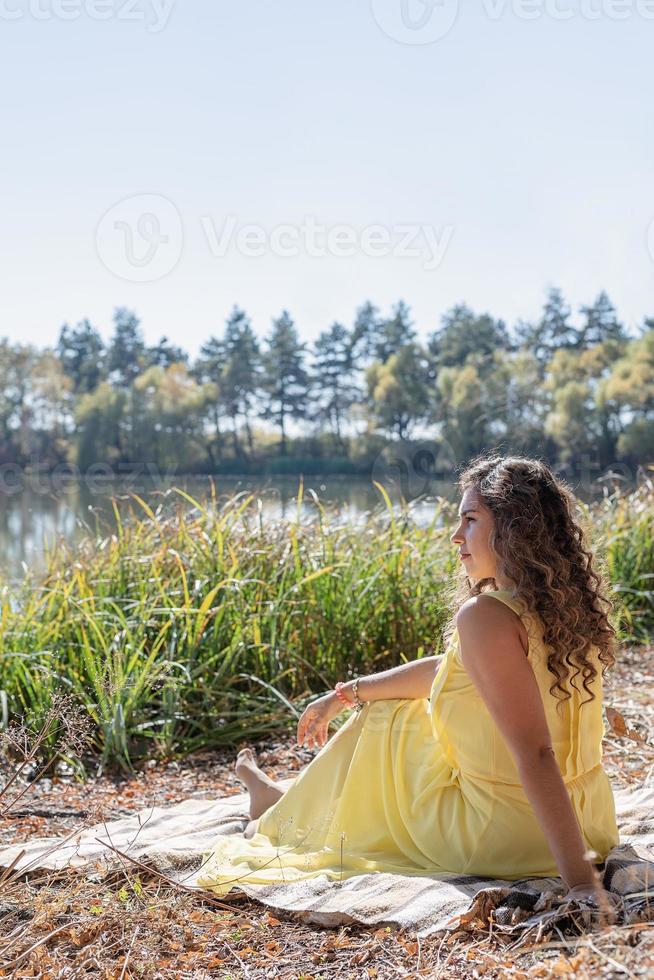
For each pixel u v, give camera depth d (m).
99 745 3.37
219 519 4.51
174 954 1.71
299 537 4.45
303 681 3.89
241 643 3.81
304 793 2.17
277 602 3.97
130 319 45.91
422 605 4.28
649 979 1.30
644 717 3.58
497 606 1.78
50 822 2.65
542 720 1.75
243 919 1.84
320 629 4.06
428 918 1.73
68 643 3.77
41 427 43.66
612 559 5.70
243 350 43.91
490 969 1.51
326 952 1.68
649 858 1.95
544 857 1.88
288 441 43.50
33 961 1.65
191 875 2.07
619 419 38.69
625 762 3.06
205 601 3.76
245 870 2.02
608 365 40.62
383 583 4.31
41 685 3.47
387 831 2.04
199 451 42.94
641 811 2.40
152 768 3.28
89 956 1.67
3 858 2.17
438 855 1.95
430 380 43.56
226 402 43.50
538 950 1.54
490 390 40.91
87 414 42.88
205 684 3.68
